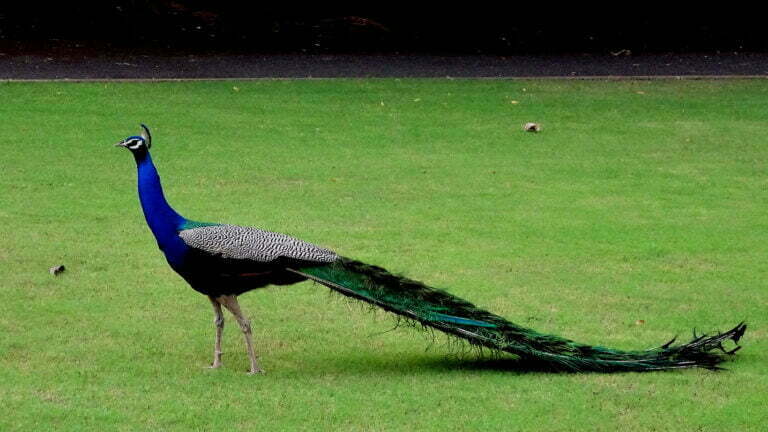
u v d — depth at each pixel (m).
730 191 15.27
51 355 9.30
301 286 11.31
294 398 8.50
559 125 18.73
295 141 17.27
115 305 10.58
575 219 13.82
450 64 22.95
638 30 26.44
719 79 22.25
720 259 12.35
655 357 9.22
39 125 17.38
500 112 19.39
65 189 14.44
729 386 8.83
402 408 8.34
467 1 26.89
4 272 11.37
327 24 25.78
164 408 8.26
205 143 16.92
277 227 13.11
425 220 13.62
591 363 9.12
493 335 8.98
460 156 16.78
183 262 8.90
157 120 17.97
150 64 21.73
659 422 8.17
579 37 25.75
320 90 20.39
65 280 11.20
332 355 9.53
